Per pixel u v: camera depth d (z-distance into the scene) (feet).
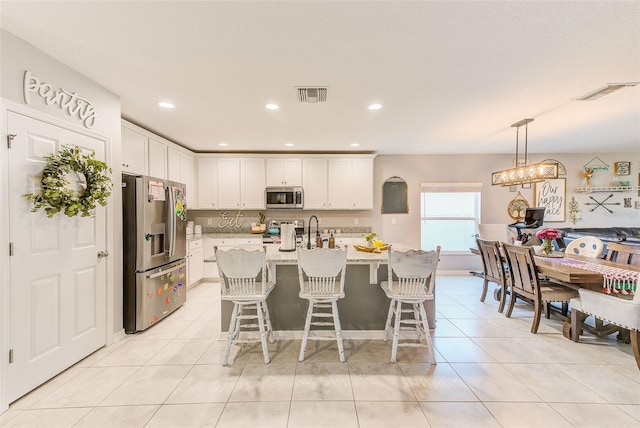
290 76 7.66
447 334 9.72
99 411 5.98
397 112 10.43
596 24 5.52
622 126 12.23
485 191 18.39
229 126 12.09
